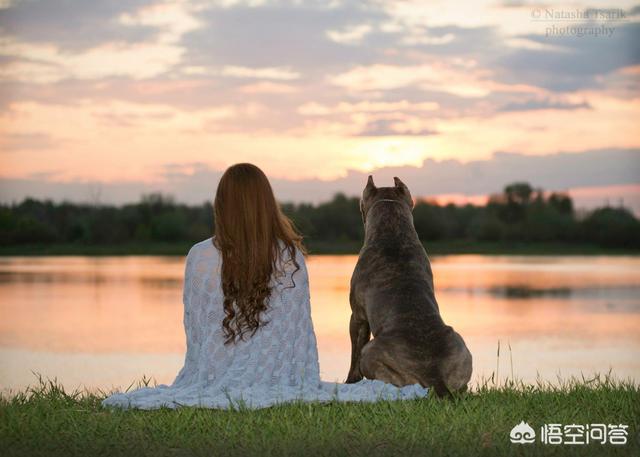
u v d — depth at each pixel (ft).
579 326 43.57
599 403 15.97
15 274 80.38
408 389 15.84
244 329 15.26
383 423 13.94
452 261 107.65
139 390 15.44
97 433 13.47
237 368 15.17
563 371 30.30
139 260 110.32
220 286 15.29
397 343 16.47
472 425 13.88
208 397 14.67
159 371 31.14
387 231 18.31
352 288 18.26
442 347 16.44
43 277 76.69
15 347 37.19
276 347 15.39
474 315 48.49
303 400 14.74
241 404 14.26
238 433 13.28
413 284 17.37
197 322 15.42
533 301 55.52
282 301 15.52
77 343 38.65
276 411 14.29
